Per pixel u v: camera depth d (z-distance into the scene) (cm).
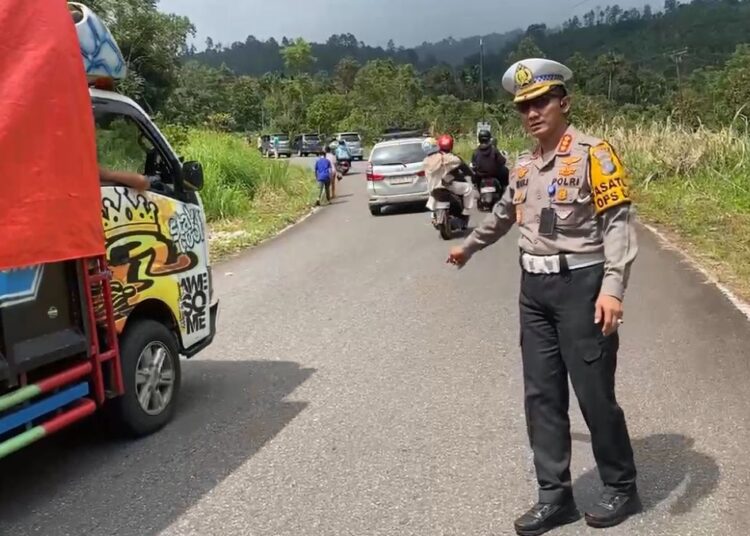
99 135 533
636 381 578
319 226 1717
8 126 390
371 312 848
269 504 423
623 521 380
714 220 1292
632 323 735
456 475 444
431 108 6594
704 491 405
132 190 526
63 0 431
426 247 1282
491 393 574
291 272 1130
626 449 375
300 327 802
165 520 412
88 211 443
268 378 643
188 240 586
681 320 733
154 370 537
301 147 5691
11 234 392
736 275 907
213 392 615
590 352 359
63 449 515
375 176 1812
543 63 354
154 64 3122
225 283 1083
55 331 432
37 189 407
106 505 434
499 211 399
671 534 366
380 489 432
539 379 376
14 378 400
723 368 594
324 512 410
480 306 846
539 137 361
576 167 353
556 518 377
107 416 513
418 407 554
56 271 433
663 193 1627
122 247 509
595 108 2739
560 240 359
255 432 527
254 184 2247
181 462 486
